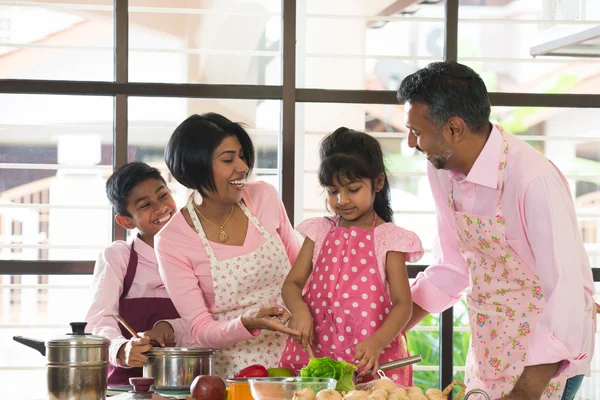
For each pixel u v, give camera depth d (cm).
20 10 312
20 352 323
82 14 316
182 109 317
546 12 339
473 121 208
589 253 336
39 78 314
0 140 311
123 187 280
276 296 257
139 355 228
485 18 337
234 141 246
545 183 201
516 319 223
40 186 315
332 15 324
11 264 304
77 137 316
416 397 174
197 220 253
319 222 246
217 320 254
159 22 316
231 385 200
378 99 312
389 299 236
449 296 248
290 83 309
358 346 214
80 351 208
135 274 281
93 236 319
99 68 317
